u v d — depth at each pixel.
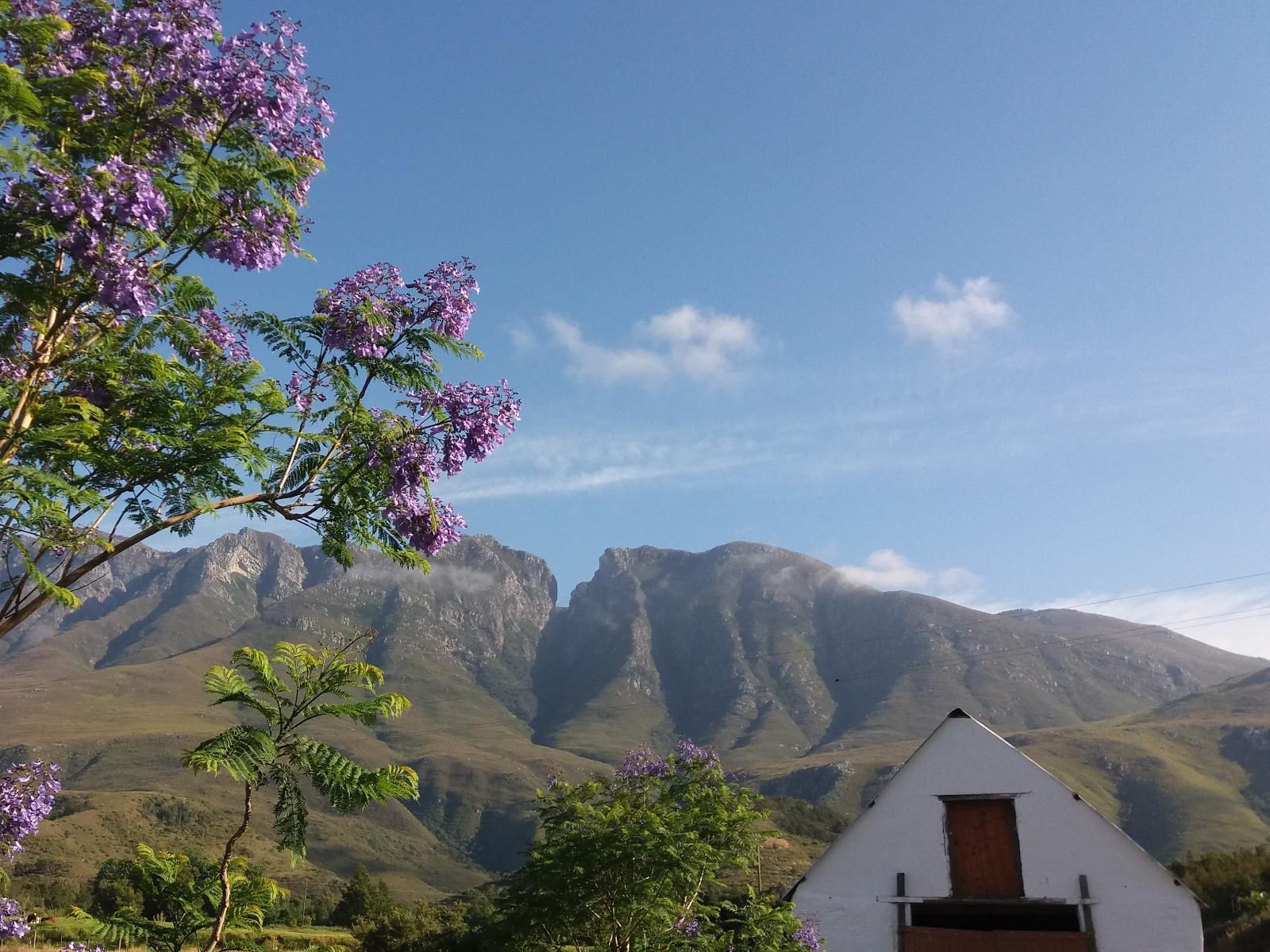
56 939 8.32
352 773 6.57
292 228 7.30
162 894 7.82
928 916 25.25
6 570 6.05
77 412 6.54
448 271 8.23
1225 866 52.38
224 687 6.79
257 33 6.83
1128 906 23.05
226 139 6.94
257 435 7.61
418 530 8.24
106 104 6.34
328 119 7.20
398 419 8.23
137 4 6.55
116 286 6.29
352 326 7.92
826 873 25.08
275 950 7.64
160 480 7.10
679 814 16.73
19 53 6.30
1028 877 23.86
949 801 24.92
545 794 18.12
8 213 6.11
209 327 7.92
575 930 16.05
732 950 17.42
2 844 8.85
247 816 6.70
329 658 7.31
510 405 8.27
